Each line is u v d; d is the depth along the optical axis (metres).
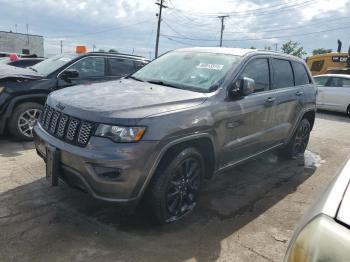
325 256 1.24
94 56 6.84
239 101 3.95
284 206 4.06
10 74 5.94
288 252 1.42
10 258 2.76
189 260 2.89
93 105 3.13
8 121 5.89
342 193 1.46
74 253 2.88
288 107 5.11
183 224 3.46
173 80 4.11
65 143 3.12
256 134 4.38
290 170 5.44
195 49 4.75
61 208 3.61
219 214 3.74
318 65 19.50
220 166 3.89
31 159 5.08
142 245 3.05
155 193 3.13
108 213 3.56
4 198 3.78
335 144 7.64
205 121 3.41
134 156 2.88
